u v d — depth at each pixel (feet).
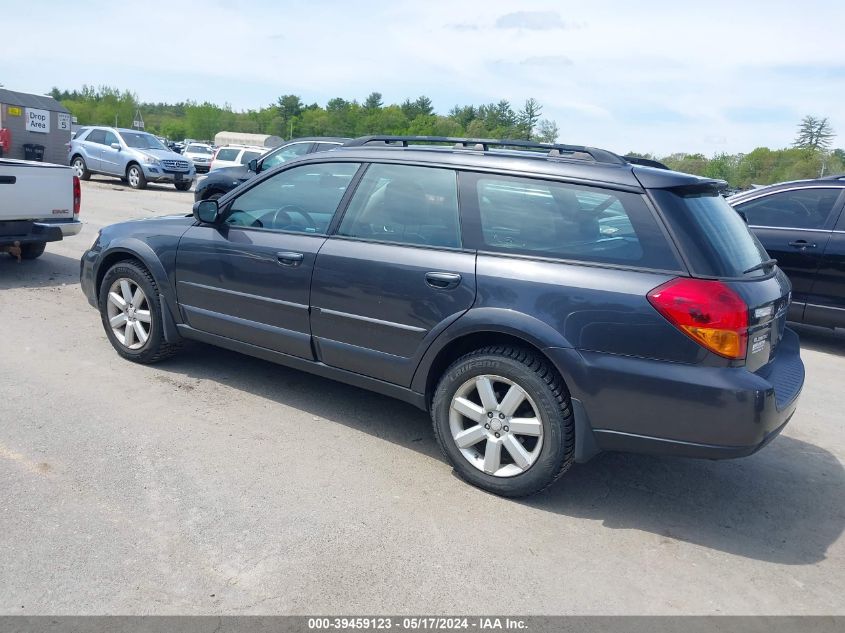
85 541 9.89
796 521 11.98
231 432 13.74
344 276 13.17
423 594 9.28
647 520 11.66
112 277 16.98
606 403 10.80
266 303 14.43
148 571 9.35
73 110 443.73
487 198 12.20
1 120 52.11
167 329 16.30
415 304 12.34
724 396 10.11
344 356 13.55
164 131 493.36
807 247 23.48
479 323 11.60
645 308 10.46
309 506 11.23
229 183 42.52
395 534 10.62
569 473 13.21
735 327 10.19
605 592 9.61
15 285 24.48
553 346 10.95
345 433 14.10
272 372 17.25
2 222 23.81
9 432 13.03
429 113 444.96
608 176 11.37
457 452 12.27
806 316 23.90
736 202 25.67
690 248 10.61
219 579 9.29
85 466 11.97
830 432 16.22
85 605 8.63
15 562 9.34
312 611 8.81
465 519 11.20
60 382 15.62
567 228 11.48
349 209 13.66
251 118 466.29
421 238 12.67
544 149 12.69
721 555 10.75
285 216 14.57
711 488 13.00
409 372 12.74
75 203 26.25
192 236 15.67
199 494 11.35
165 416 14.23
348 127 416.87
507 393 11.60
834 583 10.18
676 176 11.39
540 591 9.52
